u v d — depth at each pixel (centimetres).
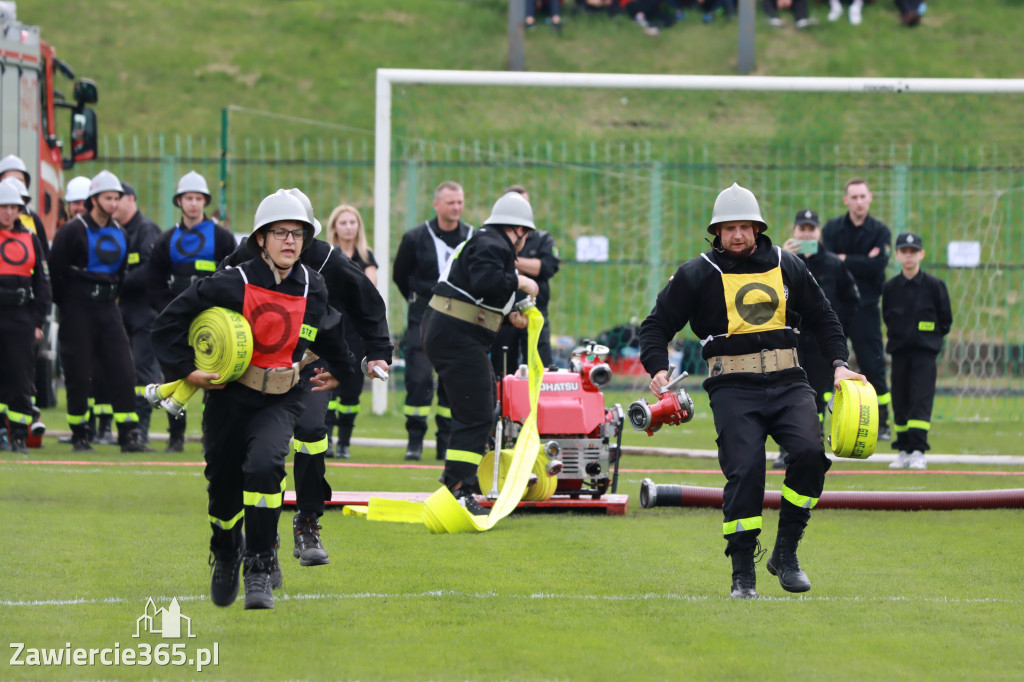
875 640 1917
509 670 1727
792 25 13000
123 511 3073
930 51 12725
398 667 1738
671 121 10475
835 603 2181
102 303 4294
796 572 2233
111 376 4325
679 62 11969
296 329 2017
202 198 4025
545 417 3195
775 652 1841
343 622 2000
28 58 5538
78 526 2838
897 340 4316
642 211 9506
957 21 13550
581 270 9081
